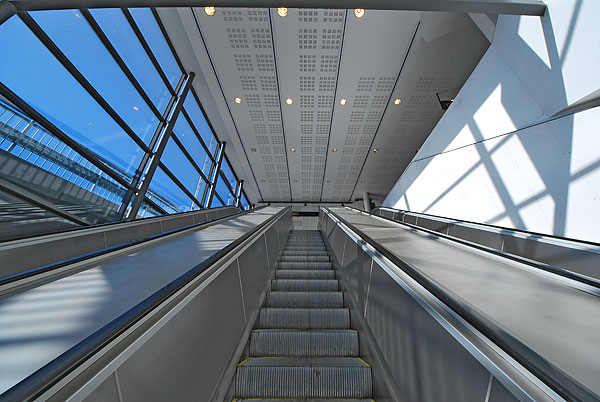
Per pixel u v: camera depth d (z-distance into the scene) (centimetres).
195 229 388
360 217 557
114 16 480
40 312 112
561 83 249
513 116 312
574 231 240
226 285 193
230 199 1347
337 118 830
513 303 108
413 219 574
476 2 254
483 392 81
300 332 216
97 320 106
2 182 312
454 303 105
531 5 262
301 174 1229
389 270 170
